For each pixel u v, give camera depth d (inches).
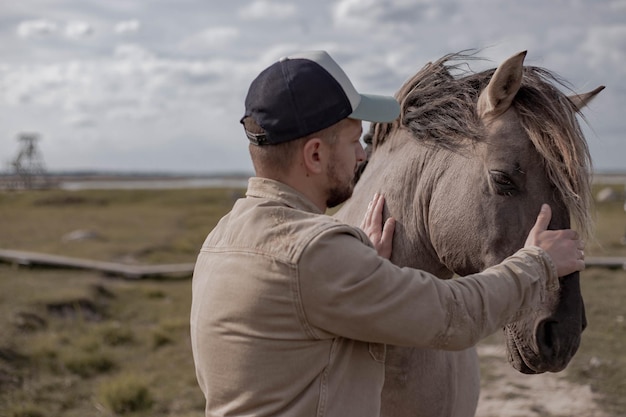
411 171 72.1
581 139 62.4
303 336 49.3
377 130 81.4
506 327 65.4
